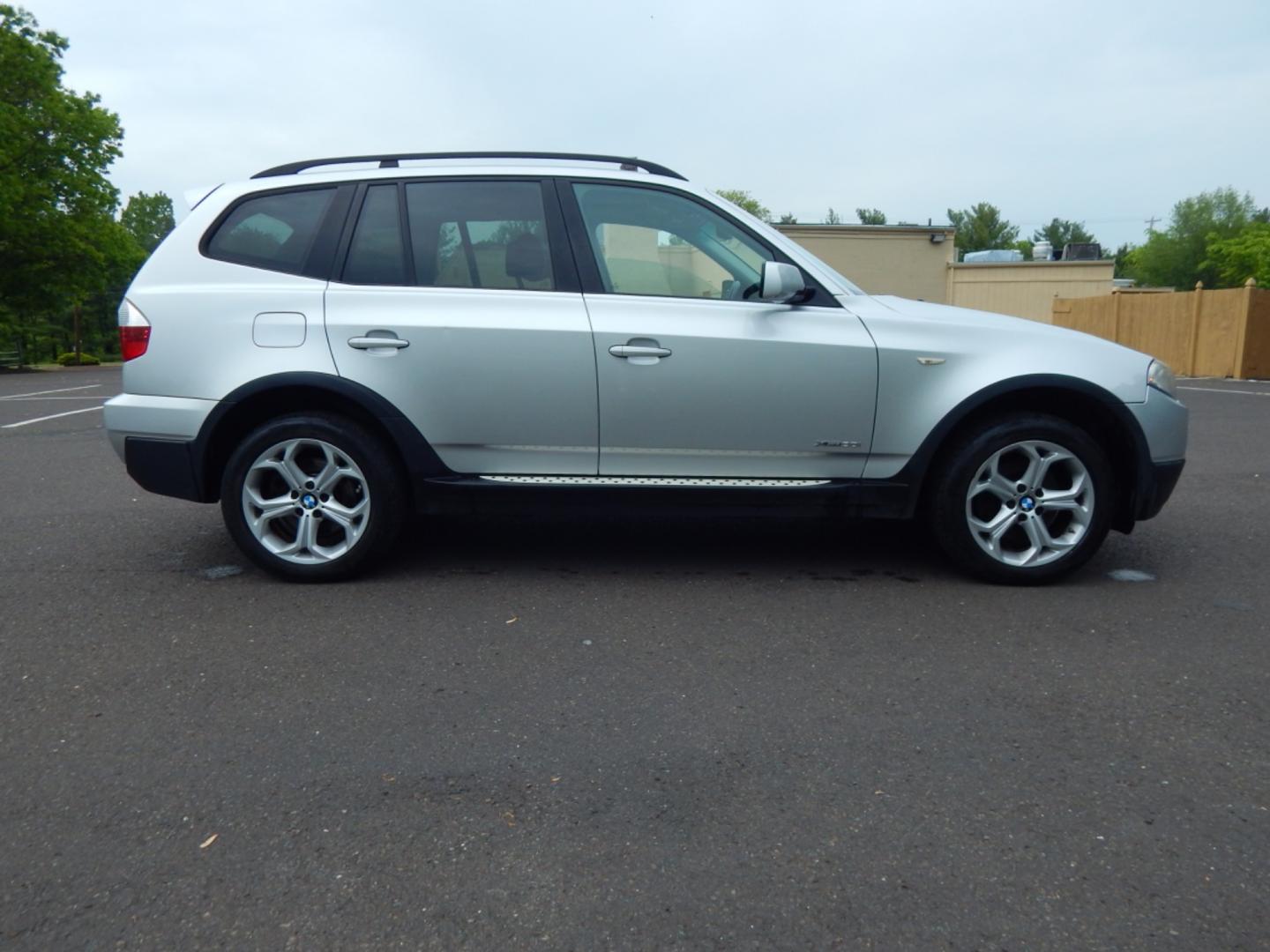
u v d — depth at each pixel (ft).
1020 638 12.61
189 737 9.81
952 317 14.87
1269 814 8.40
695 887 7.37
